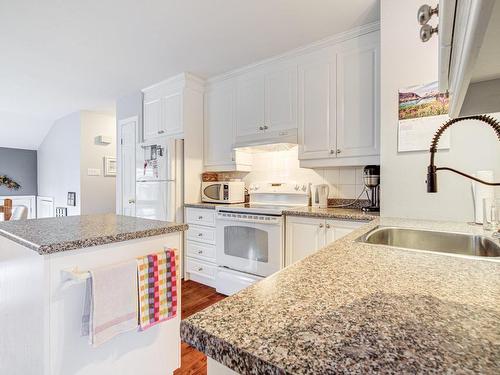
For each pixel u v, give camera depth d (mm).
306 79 2539
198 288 2811
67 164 5035
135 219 1705
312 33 2338
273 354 339
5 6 1975
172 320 1466
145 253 1351
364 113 2230
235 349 357
